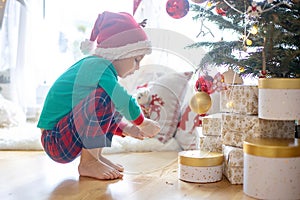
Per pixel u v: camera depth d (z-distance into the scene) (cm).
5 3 227
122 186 115
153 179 124
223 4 127
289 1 121
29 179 122
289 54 117
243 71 131
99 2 230
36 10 234
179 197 105
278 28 120
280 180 102
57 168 138
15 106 225
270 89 107
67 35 238
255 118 117
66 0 236
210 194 108
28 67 235
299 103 106
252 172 105
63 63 240
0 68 232
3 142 175
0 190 110
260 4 121
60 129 123
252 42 126
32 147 173
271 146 102
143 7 206
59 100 124
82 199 102
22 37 231
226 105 129
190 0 137
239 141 121
